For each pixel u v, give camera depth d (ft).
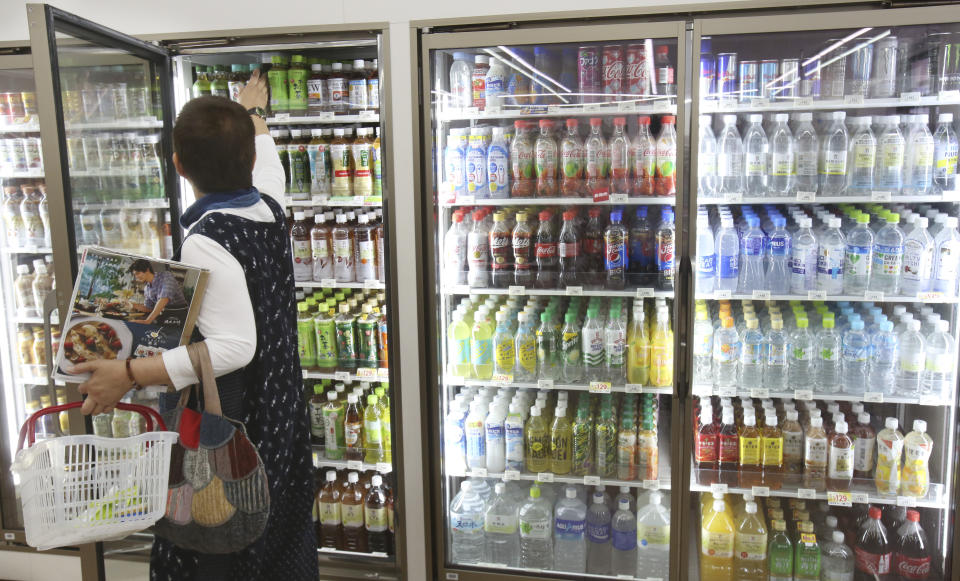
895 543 8.75
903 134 8.53
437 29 8.48
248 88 8.36
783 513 9.09
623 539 9.32
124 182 8.43
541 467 9.39
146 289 5.34
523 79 8.85
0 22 9.41
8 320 10.72
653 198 8.52
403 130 8.64
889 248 8.39
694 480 8.91
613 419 9.27
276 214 6.28
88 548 7.93
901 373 8.64
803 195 8.31
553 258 9.05
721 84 8.51
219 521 5.50
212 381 5.32
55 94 6.83
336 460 9.97
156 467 5.44
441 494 9.32
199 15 8.85
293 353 6.26
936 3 7.50
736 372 8.97
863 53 8.29
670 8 7.86
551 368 9.27
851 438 8.87
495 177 9.00
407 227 8.86
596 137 8.78
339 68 9.48
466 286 9.20
